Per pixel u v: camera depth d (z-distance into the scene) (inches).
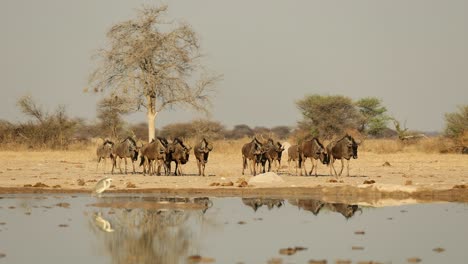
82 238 1733.5
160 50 5497.1
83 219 2021.4
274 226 1918.1
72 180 3132.4
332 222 1995.6
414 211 2215.8
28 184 2837.1
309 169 4001.0
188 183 2974.9
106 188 2566.4
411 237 1756.9
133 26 5546.3
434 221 2004.2
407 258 1494.8
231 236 1764.3
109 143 3636.8
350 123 7790.4
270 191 2696.9
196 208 2255.2
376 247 1626.5
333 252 1565.0
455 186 2684.5
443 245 1651.1
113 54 5477.4
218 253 1553.9
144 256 1524.4
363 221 2009.1
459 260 1478.8
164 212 2167.8
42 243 1670.8
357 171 3782.0
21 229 1857.8
